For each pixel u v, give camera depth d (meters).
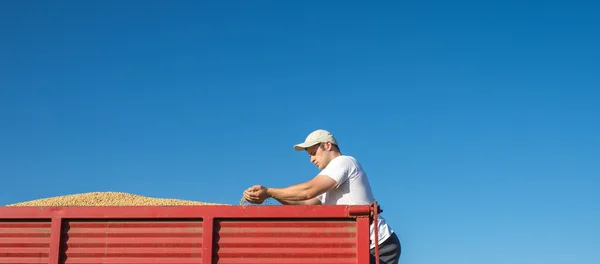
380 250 5.77
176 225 4.87
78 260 4.87
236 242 4.80
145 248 4.86
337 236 4.79
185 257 4.83
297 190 5.58
